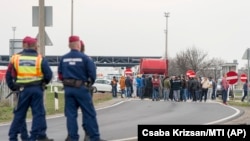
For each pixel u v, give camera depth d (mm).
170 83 72875
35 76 20438
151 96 76938
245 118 38625
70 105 19969
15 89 20719
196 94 73000
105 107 54000
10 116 41500
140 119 38000
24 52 20656
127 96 82188
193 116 40812
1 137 26688
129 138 25906
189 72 81188
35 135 20500
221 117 39625
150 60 88250
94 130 20016
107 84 114875
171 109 50531
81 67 19797
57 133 28578
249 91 68062
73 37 19984
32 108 20531
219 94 96250
